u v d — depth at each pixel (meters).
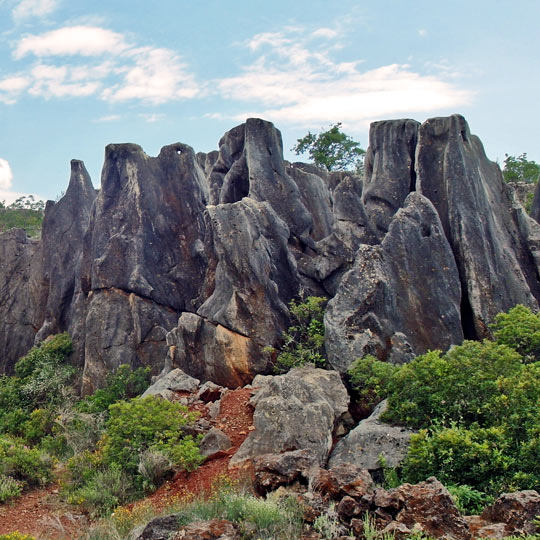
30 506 14.97
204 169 36.12
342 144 52.66
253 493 12.22
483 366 13.54
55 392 25.86
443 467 11.59
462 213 21.05
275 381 15.86
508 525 9.18
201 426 16.70
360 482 10.45
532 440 11.27
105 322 26.42
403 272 19.97
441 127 22.72
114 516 13.20
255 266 21.17
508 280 20.56
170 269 27.47
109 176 28.58
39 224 58.72
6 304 34.06
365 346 18.06
